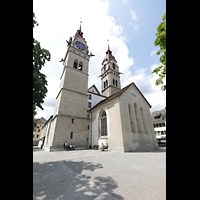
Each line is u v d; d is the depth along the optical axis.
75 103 23.22
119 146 14.45
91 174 5.72
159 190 3.91
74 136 20.42
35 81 9.10
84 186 4.38
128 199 3.44
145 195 3.64
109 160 8.96
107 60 42.41
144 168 6.56
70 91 23.36
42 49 10.89
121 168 6.62
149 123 20.64
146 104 22.27
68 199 3.51
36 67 9.74
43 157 11.30
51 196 3.70
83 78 27.09
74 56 27.69
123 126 15.09
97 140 19.56
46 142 24.45
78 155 12.23
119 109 15.94
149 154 12.01
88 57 31.08
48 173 6.04
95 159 9.59
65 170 6.54
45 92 10.67
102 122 19.83
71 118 21.31
